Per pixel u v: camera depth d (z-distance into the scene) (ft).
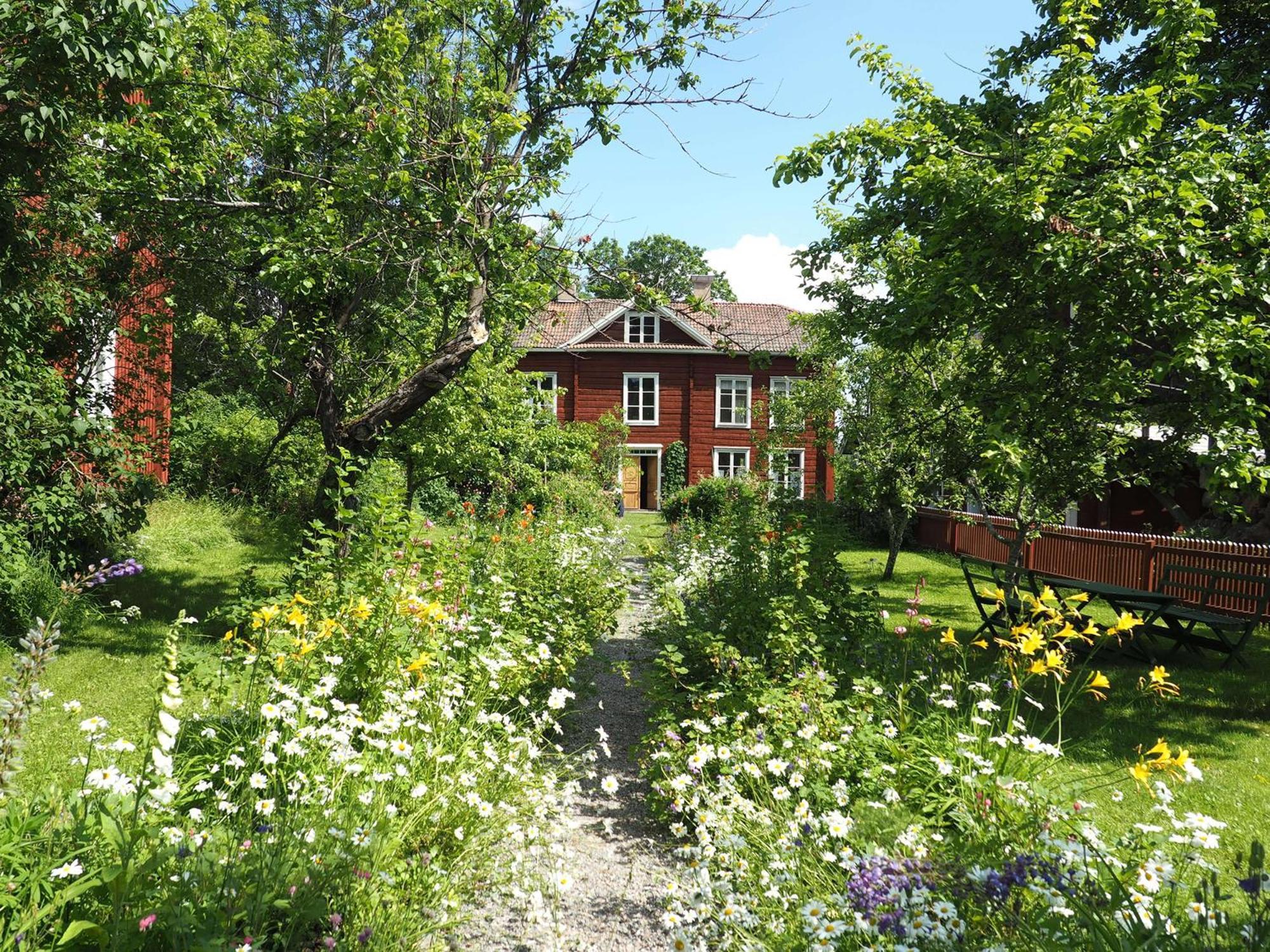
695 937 10.00
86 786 9.44
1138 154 19.30
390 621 15.28
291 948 8.63
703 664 18.42
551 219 26.21
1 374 23.93
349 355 30.30
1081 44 30.83
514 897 11.12
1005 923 8.51
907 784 12.83
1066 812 11.37
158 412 30.76
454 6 27.09
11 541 23.59
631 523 84.99
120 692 18.43
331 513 27.37
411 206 24.12
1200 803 14.66
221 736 12.49
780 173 26.25
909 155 23.41
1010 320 19.06
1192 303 16.97
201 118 25.07
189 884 8.02
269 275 23.86
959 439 25.23
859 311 33.42
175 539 38.91
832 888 10.13
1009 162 21.20
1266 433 22.26
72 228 25.62
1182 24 21.58
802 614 17.98
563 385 109.50
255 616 14.03
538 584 24.20
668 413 109.60
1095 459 21.89
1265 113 32.60
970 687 14.69
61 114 19.10
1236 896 10.44
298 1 29.63
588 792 15.83
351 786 11.44
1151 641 27.37
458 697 14.73
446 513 58.44
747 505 26.43
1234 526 39.73
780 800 12.34
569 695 15.35
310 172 25.96
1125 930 8.25
